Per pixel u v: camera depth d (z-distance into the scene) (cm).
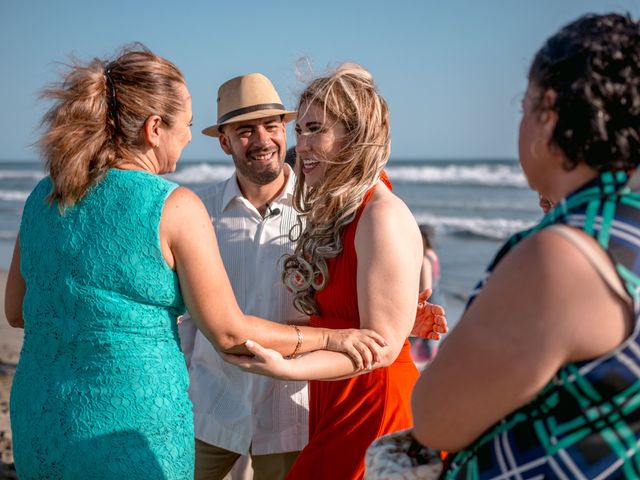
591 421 122
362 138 233
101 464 179
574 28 131
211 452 307
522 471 128
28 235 196
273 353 202
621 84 123
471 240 1956
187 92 207
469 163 6494
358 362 217
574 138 127
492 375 125
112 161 192
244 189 316
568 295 120
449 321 918
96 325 183
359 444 226
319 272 240
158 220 184
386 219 226
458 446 138
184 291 193
